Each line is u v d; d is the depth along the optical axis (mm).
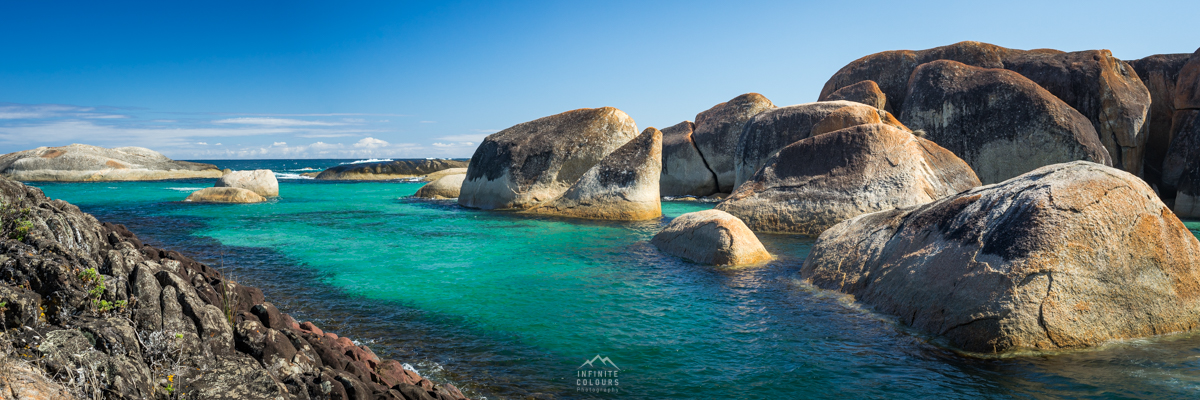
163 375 4637
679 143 33719
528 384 6246
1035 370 6383
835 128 24797
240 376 4828
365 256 13438
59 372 3977
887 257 9203
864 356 6910
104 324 4695
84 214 8727
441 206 26500
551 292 10070
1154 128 28375
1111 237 7254
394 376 6125
